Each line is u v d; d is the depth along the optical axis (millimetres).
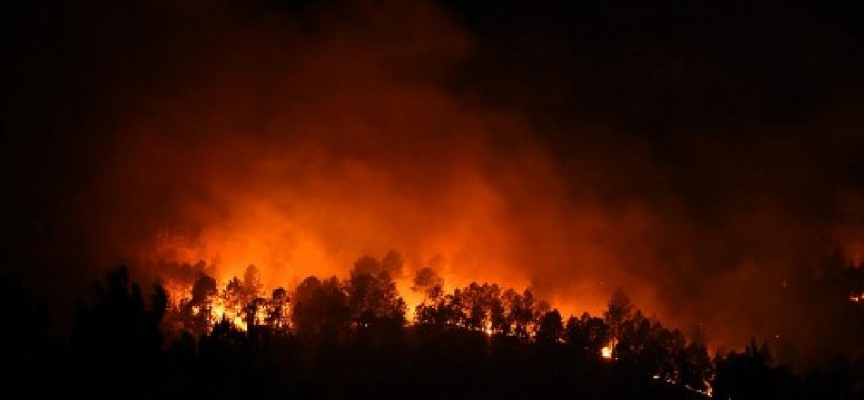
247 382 61406
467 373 136375
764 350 137750
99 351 52750
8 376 48156
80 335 53188
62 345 51625
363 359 137375
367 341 147625
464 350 149000
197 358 61938
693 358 152625
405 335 154875
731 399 117188
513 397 127875
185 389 59969
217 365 61562
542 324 157500
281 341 138250
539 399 128500
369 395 120125
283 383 105625
